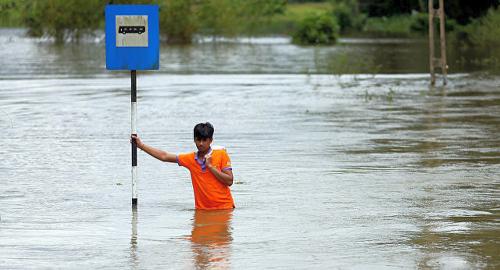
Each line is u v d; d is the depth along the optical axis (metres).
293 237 21.39
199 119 45.88
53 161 33.09
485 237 21.30
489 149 35.47
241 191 27.20
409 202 25.42
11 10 138.88
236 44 133.50
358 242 20.89
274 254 19.81
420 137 39.00
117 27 24.47
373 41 139.00
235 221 23.19
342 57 85.62
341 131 41.19
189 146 36.53
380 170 30.77
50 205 25.34
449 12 142.12
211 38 147.00
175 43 136.12
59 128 42.56
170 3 134.62
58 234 21.78
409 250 20.14
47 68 84.31
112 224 22.89
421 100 55.12
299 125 43.41
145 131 41.31
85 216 23.89
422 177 29.36
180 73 78.94
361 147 36.16
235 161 32.81
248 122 44.66
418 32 164.88
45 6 133.50
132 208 24.92
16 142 38.00
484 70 79.31
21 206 25.20
